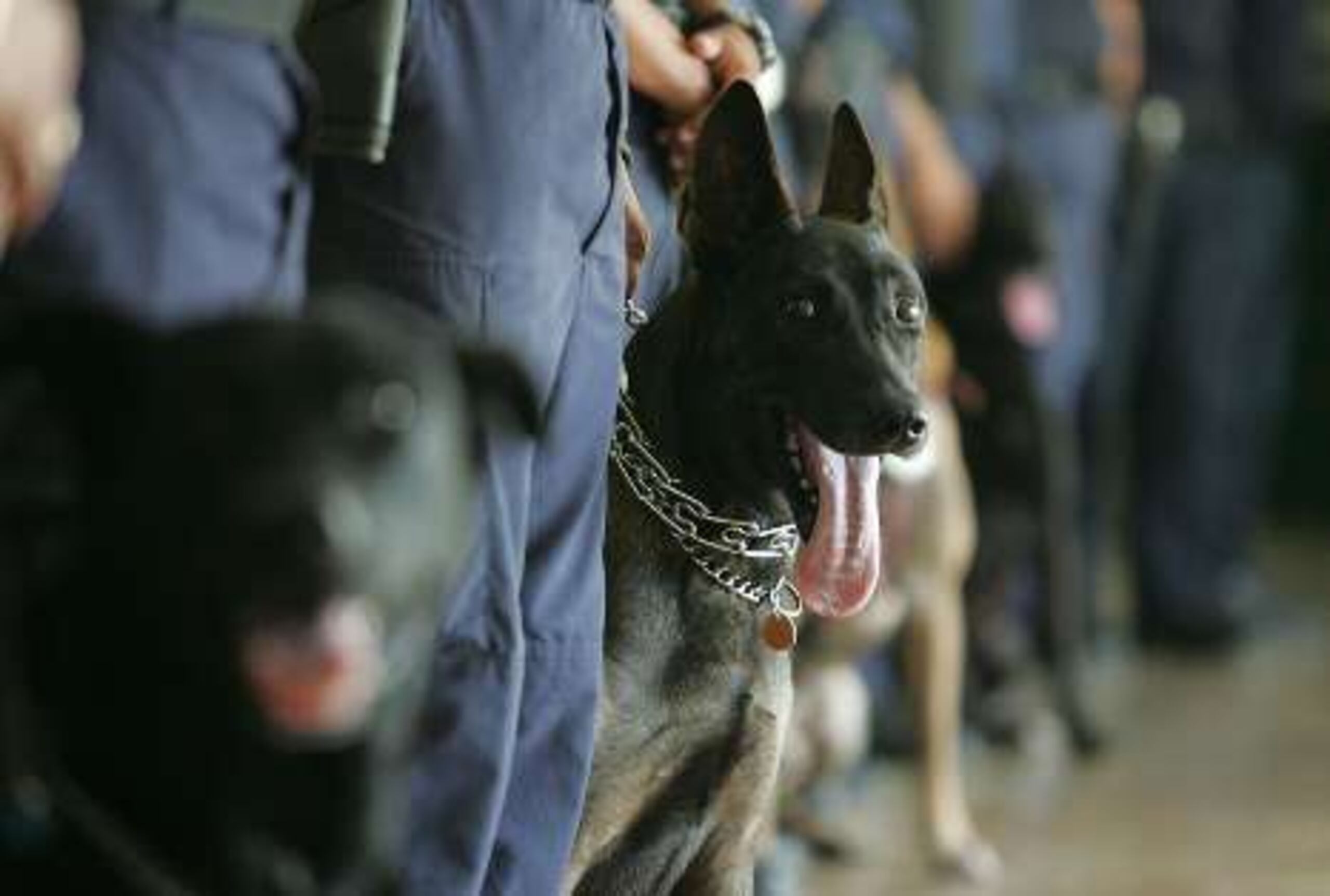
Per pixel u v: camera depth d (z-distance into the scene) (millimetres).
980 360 13188
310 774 3982
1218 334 17453
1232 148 17438
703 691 6750
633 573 6715
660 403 6855
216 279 4703
